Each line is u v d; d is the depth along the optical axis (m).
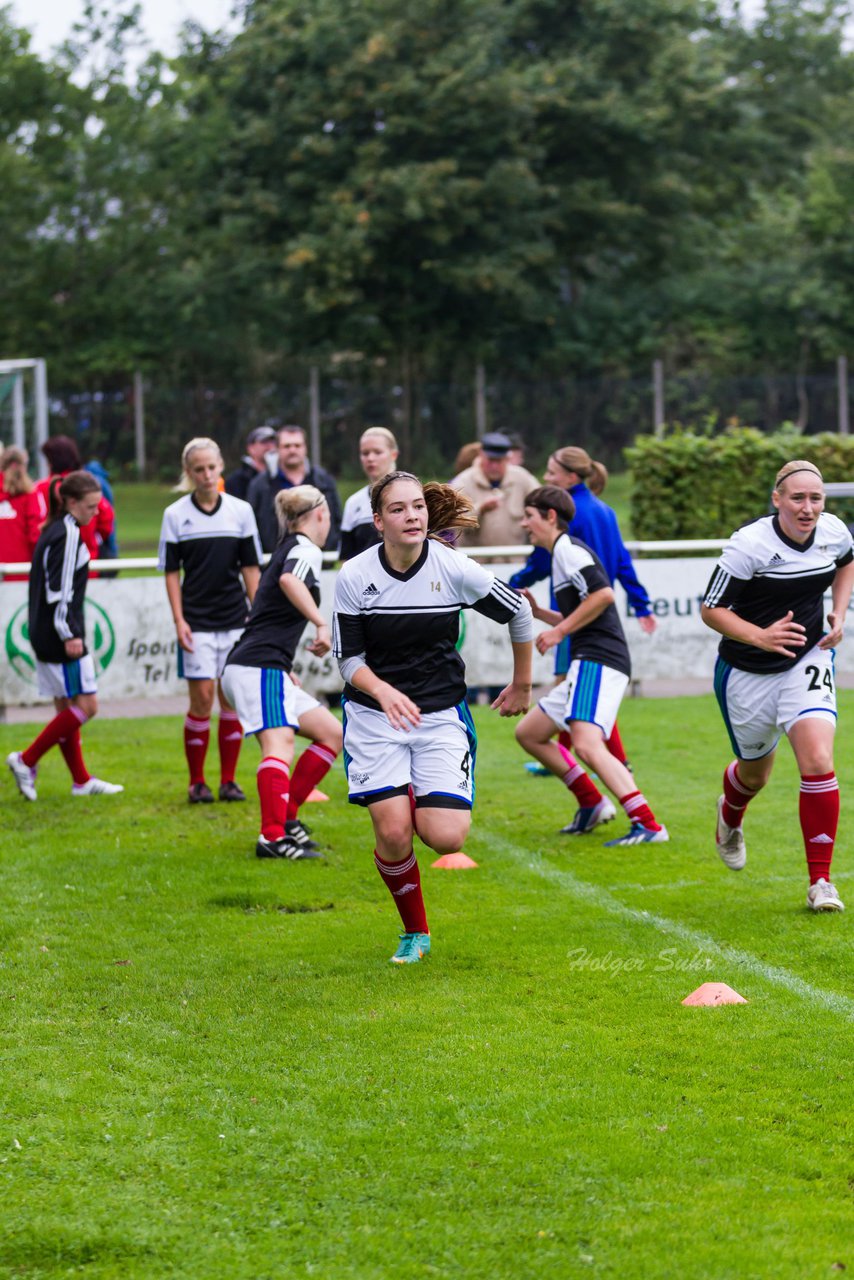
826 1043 10.52
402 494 11.69
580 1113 9.33
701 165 86.44
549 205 79.19
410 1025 11.02
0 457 27.03
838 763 20.95
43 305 85.25
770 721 14.24
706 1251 7.59
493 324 77.62
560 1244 7.69
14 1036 10.84
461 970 12.39
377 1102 9.52
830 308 82.81
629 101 77.81
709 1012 11.20
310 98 73.38
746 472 32.91
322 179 74.69
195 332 84.12
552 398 62.72
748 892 14.76
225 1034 10.87
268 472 25.25
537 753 17.56
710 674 28.69
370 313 74.12
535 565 18.98
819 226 86.06
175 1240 7.79
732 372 84.81
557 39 82.44
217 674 19.22
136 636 27.02
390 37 72.62
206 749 19.61
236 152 76.31
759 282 86.06
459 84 72.00
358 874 15.78
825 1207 8.09
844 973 12.12
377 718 12.35
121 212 87.62
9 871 15.91
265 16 76.44
